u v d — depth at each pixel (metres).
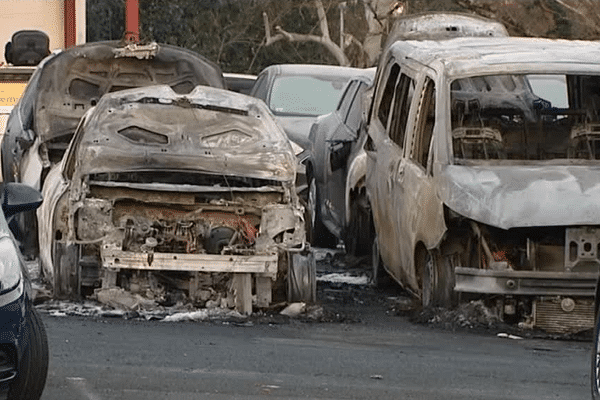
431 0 70.12
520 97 20.31
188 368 14.67
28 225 23.30
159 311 18.92
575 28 60.84
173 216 19.42
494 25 24.69
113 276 19.03
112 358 15.05
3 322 11.58
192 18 80.38
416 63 21.45
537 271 18.45
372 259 23.77
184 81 25.36
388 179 21.50
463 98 20.14
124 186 19.33
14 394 12.03
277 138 20.70
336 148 26.05
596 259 18.55
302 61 83.50
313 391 13.71
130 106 20.78
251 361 15.33
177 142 20.20
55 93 24.44
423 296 19.94
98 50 24.83
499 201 18.59
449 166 19.28
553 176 18.98
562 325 18.66
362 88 26.58
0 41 42.03
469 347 17.25
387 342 17.44
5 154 25.00
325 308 20.27
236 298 19.03
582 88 20.70
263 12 81.06
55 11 42.34
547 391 14.12
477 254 19.03
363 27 80.62
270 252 19.08
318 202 27.42
